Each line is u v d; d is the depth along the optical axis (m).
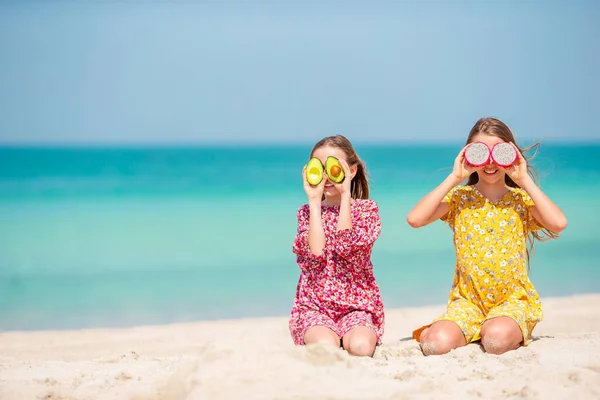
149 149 74.12
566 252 12.52
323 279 5.43
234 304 9.13
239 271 11.36
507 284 5.25
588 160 41.75
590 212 18.62
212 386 3.53
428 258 12.09
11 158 47.94
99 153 58.44
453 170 5.32
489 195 5.42
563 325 7.13
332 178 5.32
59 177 32.16
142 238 14.99
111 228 16.72
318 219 5.33
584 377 3.89
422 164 41.69
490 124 5.42
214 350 4.02
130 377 4.50
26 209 20.95
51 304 9.20
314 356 4.02
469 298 5.36
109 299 9.48
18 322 8.24
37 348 6.71
